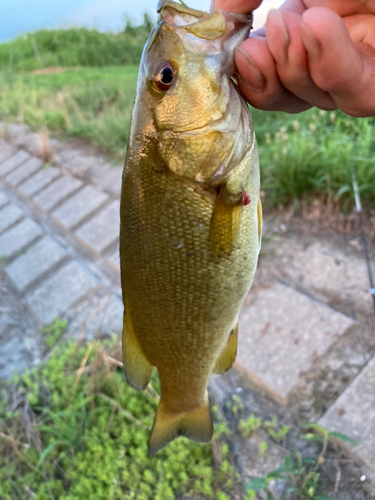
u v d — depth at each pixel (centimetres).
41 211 78
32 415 40
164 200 18
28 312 57
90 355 45
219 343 21
